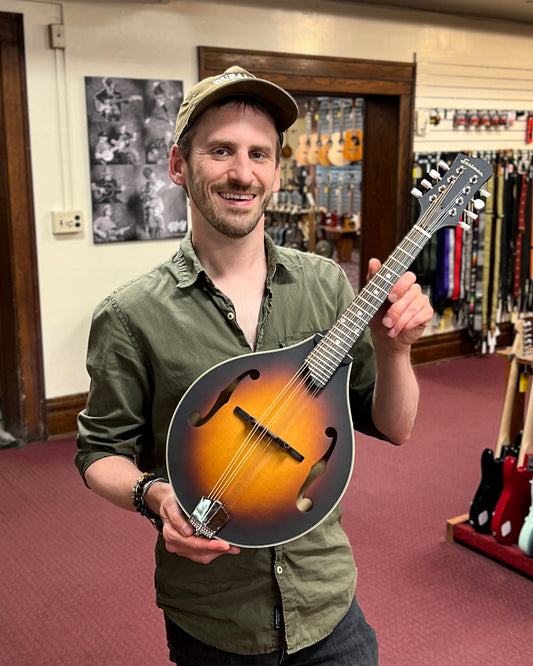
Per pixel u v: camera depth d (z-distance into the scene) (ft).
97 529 10.99
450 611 8.91
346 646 4.40
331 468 3.91
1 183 13.52
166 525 3.69
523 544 9.64
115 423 4.27
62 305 14.35
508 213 20.70
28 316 14.01
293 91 16.60
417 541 10.66
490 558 10.19
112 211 14.53
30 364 14.17
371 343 4.51
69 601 9.12
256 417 3.91
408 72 18.19
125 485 3.97
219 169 3.81
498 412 16.46
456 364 20.61
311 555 4.26
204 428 3.88
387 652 8.11
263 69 15.83
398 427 4.23
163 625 8.66
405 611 8.91
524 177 20.79
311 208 25.36
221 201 3.87
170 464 3.80
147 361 4.22
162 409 4.20
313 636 4.23
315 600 4.23
